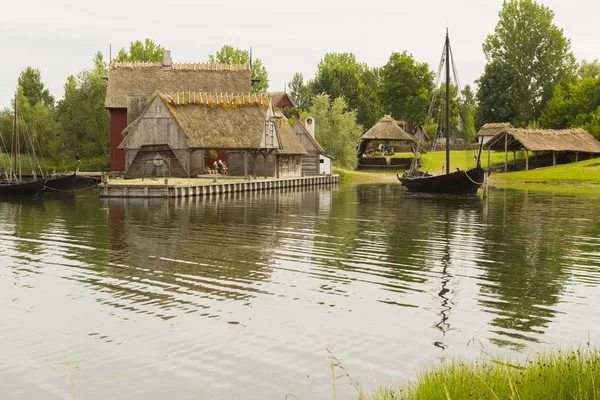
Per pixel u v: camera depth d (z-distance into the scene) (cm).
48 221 3669
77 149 9012
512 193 6153
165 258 2453
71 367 1330
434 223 3612
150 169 6366
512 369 1144
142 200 5106
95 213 4128
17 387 1241
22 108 9712
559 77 12988
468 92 12938
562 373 944
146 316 1667
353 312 1703
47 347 1443
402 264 2341
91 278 2103
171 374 1292
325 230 3281
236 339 1488
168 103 6419
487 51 13350
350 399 1168
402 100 12600
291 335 1516
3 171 7200
